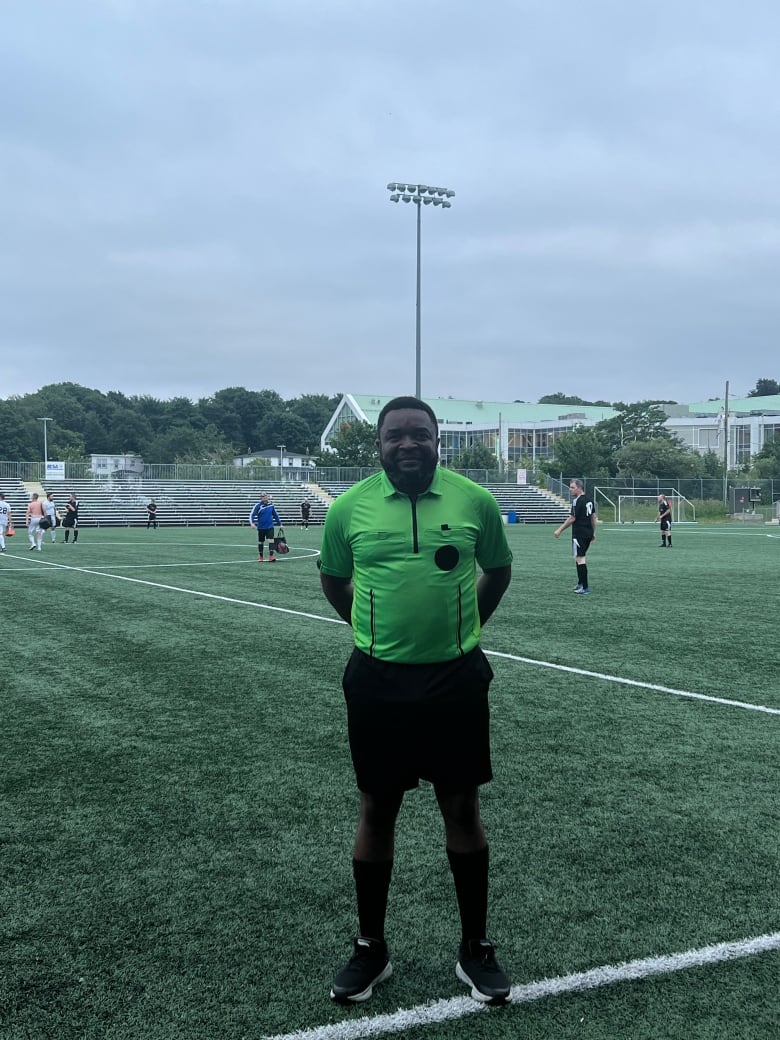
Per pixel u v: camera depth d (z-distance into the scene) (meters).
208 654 9.11
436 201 40.59
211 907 3.54
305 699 7.11
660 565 21.23
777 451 91.62
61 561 22.09
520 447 117.00
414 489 2.89
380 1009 2.85
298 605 13.08
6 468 53.50
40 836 4.27
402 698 2.89
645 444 78.88
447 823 3.03
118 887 3.72
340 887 3.73
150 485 55.88
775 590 15.44
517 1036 2.70
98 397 146.88
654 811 4.60
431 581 2.87
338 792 4.89
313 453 152.50
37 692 7.37
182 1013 2.81
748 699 7.16
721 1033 2.71
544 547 28.83
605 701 7.08
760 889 3.69
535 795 4.84
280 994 2.93
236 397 157.75
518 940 3.27
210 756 5.57
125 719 6.47
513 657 9.01
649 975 3.03
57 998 2.90
